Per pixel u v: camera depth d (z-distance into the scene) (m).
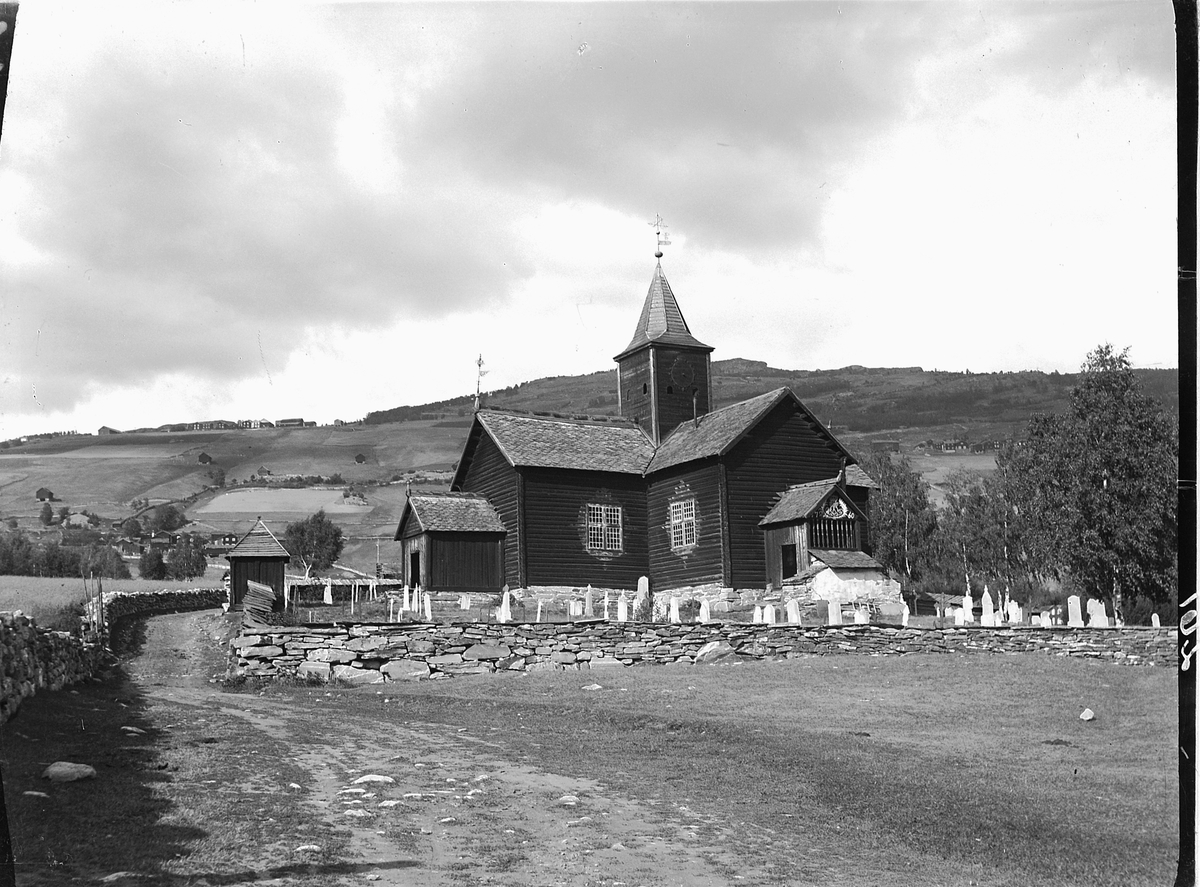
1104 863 12.66
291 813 11.78
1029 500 55.81
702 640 29.88
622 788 14.77
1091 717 21.61
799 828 13.34
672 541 50.62
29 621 18.39
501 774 15.11
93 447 176.50
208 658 30.23
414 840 11.22
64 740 15.16
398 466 186.62
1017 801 15.52
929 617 45.38
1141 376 45.03
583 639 28.89
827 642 30.75
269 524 135.38
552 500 50.25
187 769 13.76
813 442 50.75
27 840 10.21
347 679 26.34
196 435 198.25
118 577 78.06
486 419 52.03
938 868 12.16
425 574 48.88
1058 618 39.81
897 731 20.56
